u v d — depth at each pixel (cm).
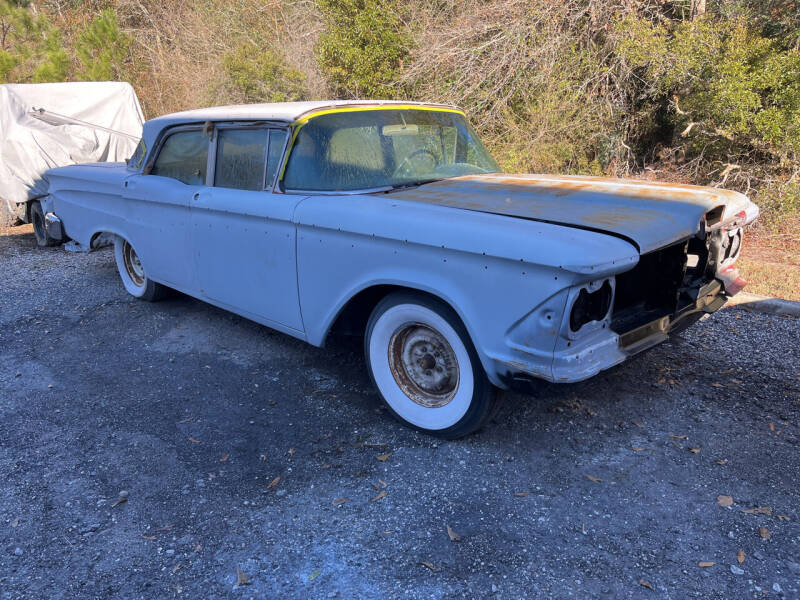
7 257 791
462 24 1067
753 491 283
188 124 447
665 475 296
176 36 1925
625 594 227
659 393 375
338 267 337
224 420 362
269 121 381
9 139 826
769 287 549
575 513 271
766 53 819
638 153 1021
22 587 241
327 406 374
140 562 252
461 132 446
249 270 399
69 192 594
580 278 248
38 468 320
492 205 322
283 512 279
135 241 512
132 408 380
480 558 246
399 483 296
